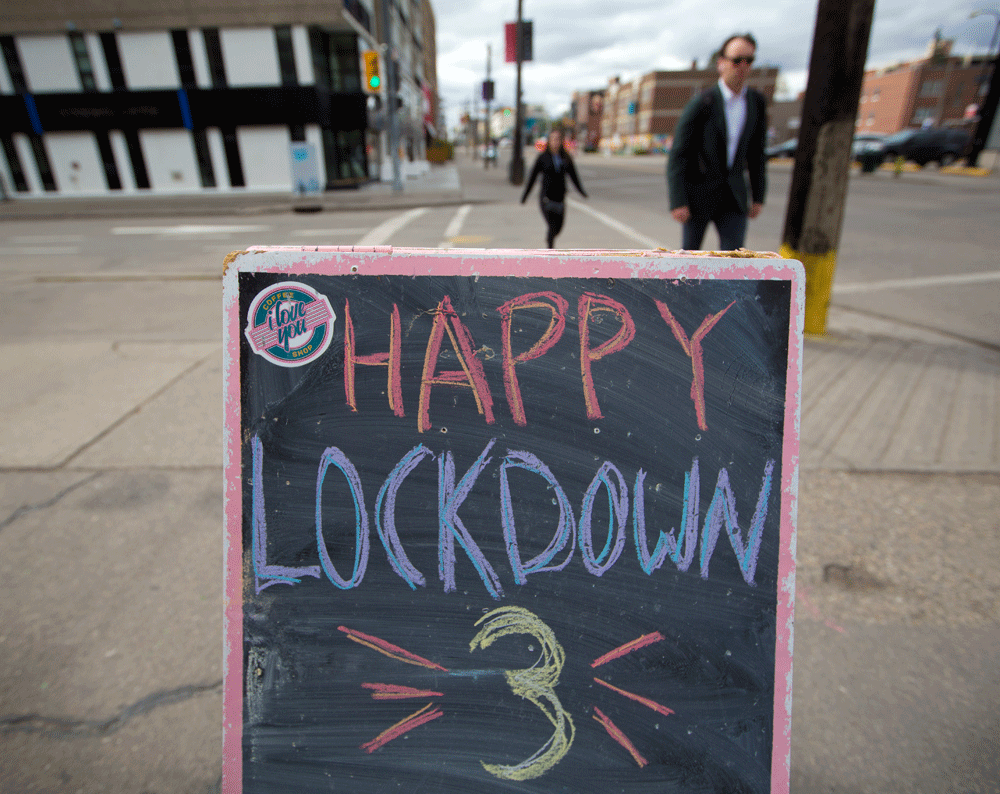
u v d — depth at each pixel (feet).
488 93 104.94
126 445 10.65
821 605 6.87
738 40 11.84
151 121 68.03
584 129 377.09
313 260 3.58
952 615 6.70
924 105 204.13
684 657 3.81
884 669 6.05
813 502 8.75
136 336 17.02
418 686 3.79
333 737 3.77
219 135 69.26
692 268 3.66
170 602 6.98
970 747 5.25
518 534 3.80
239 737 3.77
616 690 3.79
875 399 12.11
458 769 3.77
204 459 10.18
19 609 6.85
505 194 61.11
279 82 66.74
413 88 118.62
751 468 3.77
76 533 8.22
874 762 5.13
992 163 81.10
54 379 13.78
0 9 63.62
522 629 3.81
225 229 41.39
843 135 14.28
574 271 3.64
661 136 259.19
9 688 5.84
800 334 3.69
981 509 8.55
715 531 3.80
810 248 15.30
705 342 3.71
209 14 64.23
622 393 3.73
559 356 3.71
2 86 67.21
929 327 16.90
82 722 5.51
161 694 5.79
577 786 3.78
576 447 3.76
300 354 3.64
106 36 65.26
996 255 26.99
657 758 3.79
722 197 13.08
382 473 3.74
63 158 69.97
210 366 14.55
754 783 3.79
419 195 61.46
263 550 3.73
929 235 32.14
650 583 3.81
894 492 8.98
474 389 3.72
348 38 72.59
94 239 38.14
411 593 3.79
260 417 3.67
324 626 3.76
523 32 70.64
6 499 8.99
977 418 11.24
